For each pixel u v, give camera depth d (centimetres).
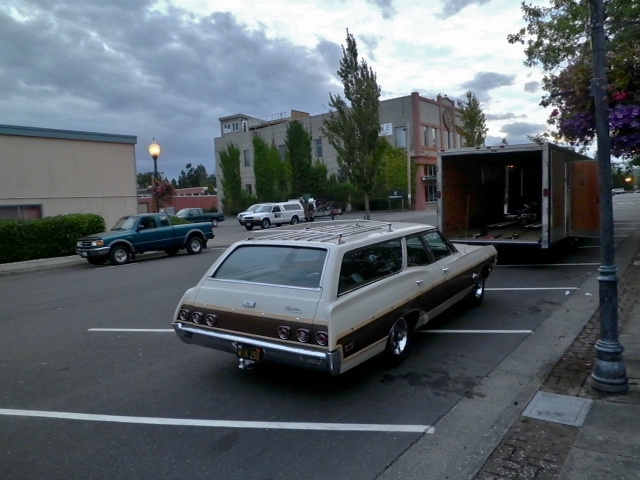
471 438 421
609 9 923
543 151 1149
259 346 496
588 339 659
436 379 549
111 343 729
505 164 1584
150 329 799
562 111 1009
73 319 892
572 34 1282
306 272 512
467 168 1466
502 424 439
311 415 472
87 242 1700
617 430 415
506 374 557
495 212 1666
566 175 1314
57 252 1925
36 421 478
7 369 631
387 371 575
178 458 404
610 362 483
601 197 477
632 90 911
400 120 4881
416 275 614
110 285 1248
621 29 880
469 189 1476
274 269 538
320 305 473
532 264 1263
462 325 741
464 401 493
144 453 412
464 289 750
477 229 1489
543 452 392
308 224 739
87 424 468
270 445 420
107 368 622
